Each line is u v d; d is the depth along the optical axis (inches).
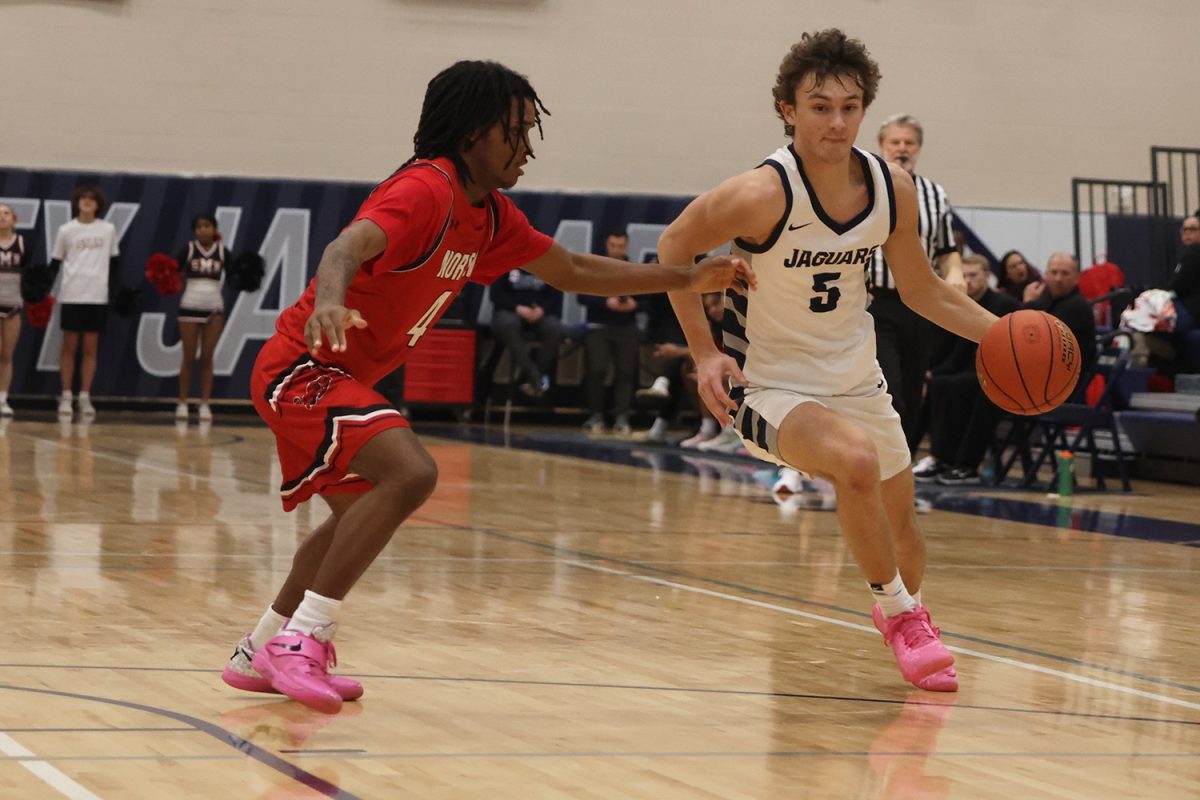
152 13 1148.5
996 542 564.1
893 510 320.2
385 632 341.4
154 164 1152.8
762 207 295.9
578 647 331.9
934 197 555.8
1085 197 1284.4
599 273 291.4
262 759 226.7
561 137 1217.4
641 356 1144.2
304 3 1171.3
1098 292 1023.0
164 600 371.2
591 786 219.6
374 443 257.8
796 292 303.6
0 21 1124.5
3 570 406.9
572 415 1214.9
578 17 1214.9
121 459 760.3
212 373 1109.1
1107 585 462.0
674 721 265.0
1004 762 243.0
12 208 1107.9
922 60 1262.3
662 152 1231.5
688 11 1229.1
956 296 322.3
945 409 818.8
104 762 220.5
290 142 1173.7
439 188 257.8
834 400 308.3
